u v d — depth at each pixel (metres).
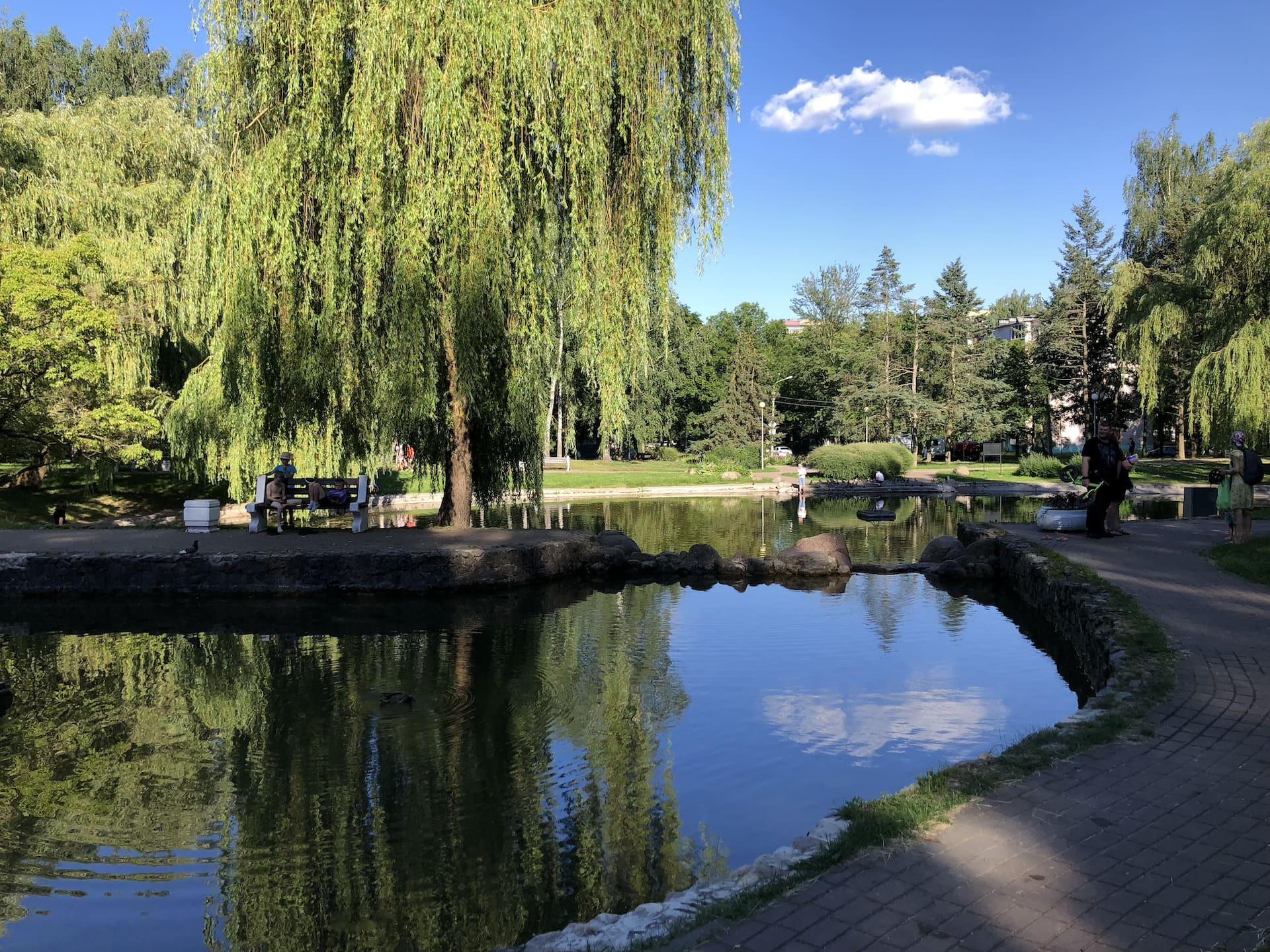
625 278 14.81
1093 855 3.90
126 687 9.40
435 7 13.12
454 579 14.77
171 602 13.77
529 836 5.89
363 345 14.70
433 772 7.01
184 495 33.66
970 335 67.75
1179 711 5.93
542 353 15.84
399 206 13.87
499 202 13.75
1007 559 15.76
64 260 22.70
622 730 8.00
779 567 17.34
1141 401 36.31
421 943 4.65
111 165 26.91
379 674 9.85
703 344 72.06
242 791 6.66
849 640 11.66
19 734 7.96
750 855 5.58
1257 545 12.84
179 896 5.15
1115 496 15.63
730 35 15.08
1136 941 3.20
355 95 13.26
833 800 6.39
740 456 62.56
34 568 14.02
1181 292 35.06
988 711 8.51
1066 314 60.00
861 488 47.91
